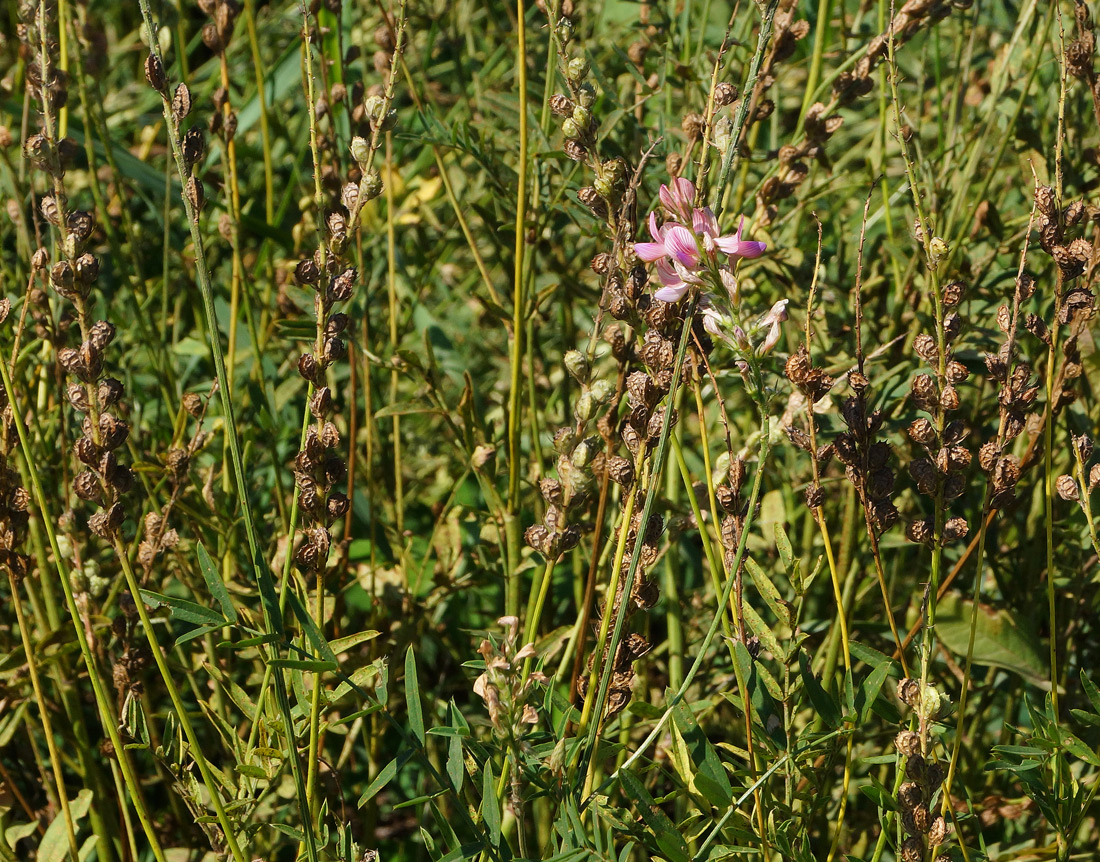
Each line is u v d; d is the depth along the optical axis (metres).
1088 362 0.88
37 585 0.90
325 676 0.85
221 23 0.89
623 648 0.75
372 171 0.74
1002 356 0.75
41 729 0.91
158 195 1.13
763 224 0.86
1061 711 0.88
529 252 0.90
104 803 0.87
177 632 0.92
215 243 1.11
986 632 0.84
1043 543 0.90
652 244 0.71
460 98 1.11
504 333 1.18
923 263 0.89
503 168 0.91
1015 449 0.91
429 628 0.94
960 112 0.95
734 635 0.78
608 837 0.73
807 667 0.75
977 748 0.89
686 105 0.94
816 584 0.94
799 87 1.12
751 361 0.71
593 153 0.77
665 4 0.98
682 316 0.74
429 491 1.12
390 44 0.90
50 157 0.73
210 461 0.95
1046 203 0.75
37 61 0.77
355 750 0.92
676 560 0.87
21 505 0.77
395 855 0.92
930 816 0.73
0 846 0.83
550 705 0.75
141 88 1.44
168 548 0.83
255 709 0.78
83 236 0.73
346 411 0.99
